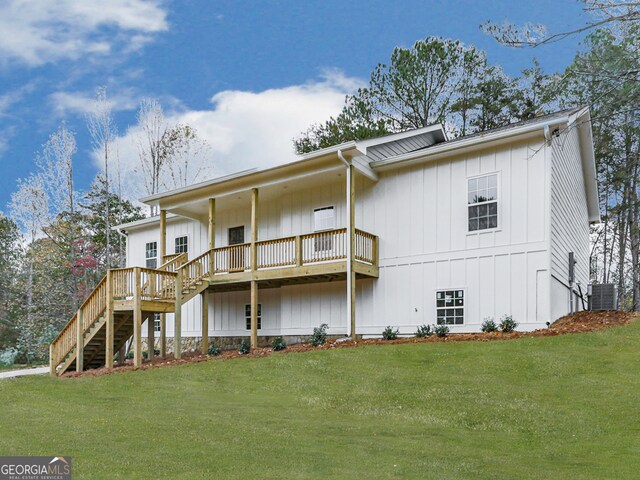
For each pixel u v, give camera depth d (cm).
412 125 2802
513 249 1377
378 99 2845
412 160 1547
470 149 1458
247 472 580
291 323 1791
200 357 1548
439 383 1020
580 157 1922
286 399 1009
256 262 1662
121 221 3722
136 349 1446
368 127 2734
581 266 1973
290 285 1806
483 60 2772
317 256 1692
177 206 1897
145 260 2322
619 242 2889
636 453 657
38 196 3581
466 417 830
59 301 3425
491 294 1397
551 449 684
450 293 1465
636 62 571
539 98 2639
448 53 2742
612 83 590
